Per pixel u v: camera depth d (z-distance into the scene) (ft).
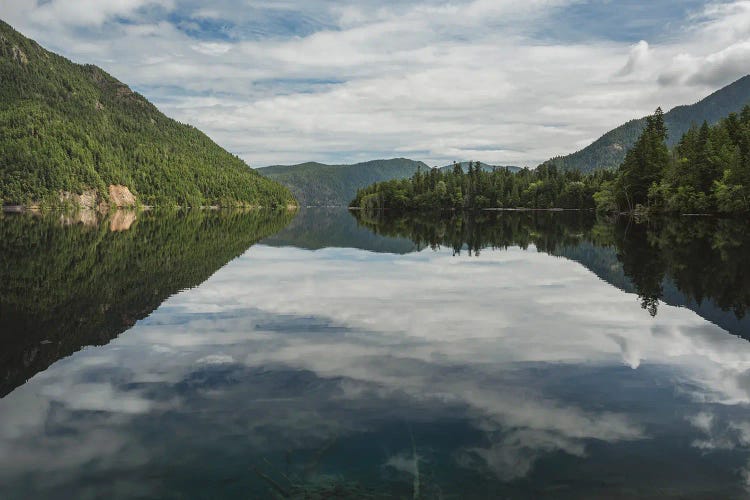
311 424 26.45
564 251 127.54
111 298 62.59
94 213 465.47
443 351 40.24
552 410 28.53
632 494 20.18
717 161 299.17
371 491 20.04
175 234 181.98
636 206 352.90
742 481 21.22
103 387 32.30
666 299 63.77
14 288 68.74
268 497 19.79
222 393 31.07
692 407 29.17
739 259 103.40
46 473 21.90
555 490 20.29
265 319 51.57
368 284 75.20
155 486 20.81
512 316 53.57
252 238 170.81
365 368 35.86
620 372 35.35
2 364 37.11
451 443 24.36
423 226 273.13
